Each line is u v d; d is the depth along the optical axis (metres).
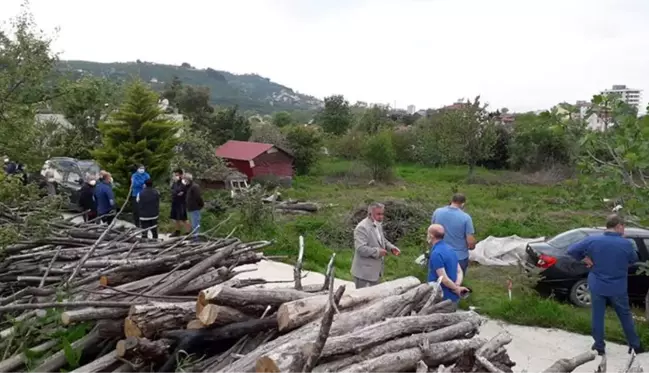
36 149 13.84
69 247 7.51
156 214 12.59
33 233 7.43
